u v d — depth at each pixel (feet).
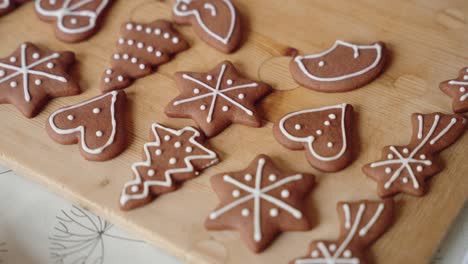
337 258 1.38
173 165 1.51
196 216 1.47
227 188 1.47
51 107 1.64
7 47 1.74
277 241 1.43
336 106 1.57
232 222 1.43
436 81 1.63
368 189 1.48
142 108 1.62
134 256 1.49
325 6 1.77
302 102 1.61
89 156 1.54
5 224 1.53
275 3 1.78
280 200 1.44
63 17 1.75
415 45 1.69
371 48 1.65
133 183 1.49
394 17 1.74
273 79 1.65
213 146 1.55
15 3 1.81
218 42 1.69
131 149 1.56
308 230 1.43
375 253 1.41
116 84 1.64
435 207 1.45
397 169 1.48
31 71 1.66
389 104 1.59
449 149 1.53
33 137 1.60
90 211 1.53
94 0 1.78
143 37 1.71
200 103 1.58
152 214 1.48
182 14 1.74
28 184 1.59
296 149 1.53
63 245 1.50
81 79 1.68
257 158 1.51
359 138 1.55
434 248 1.41
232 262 1.41
